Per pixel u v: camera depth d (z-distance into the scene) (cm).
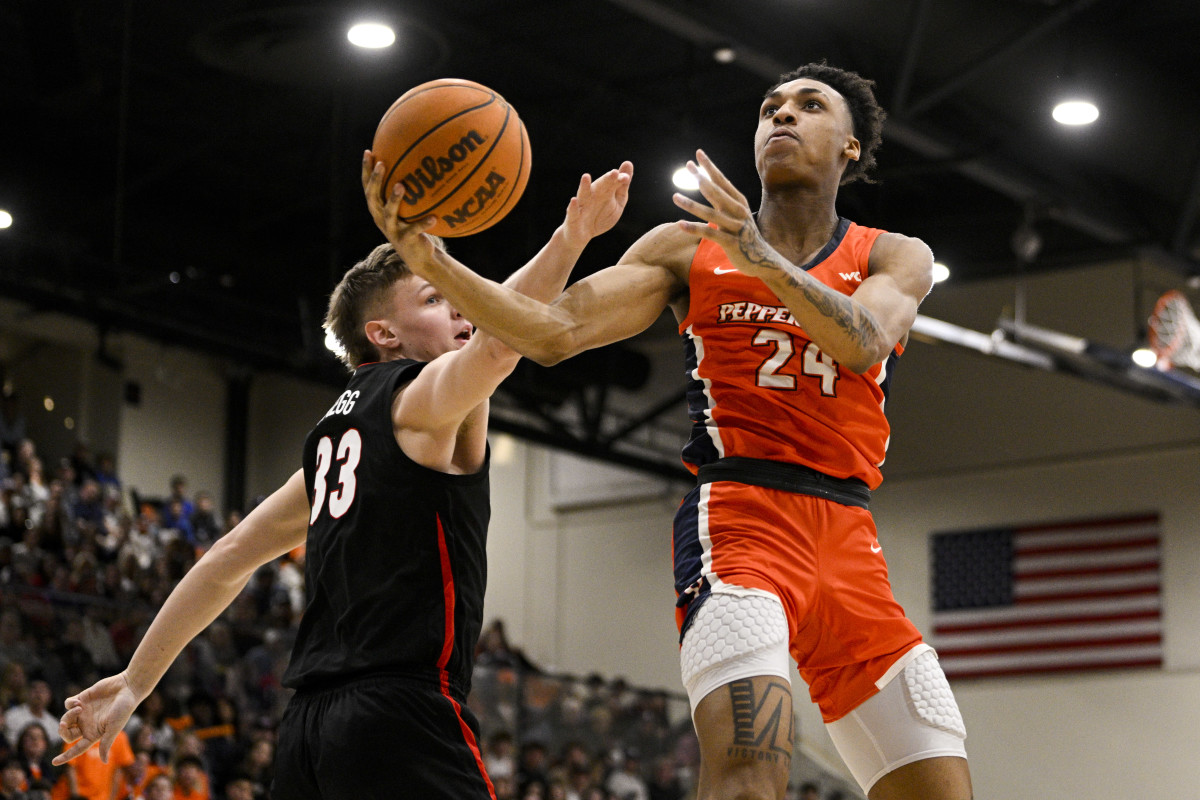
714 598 313
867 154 369
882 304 318
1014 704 2052
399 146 296
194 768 1159
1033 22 1234
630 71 1692
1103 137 1481
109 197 1909
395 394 352
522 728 1550
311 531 360
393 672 337
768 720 296
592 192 319
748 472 327
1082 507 2052
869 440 337
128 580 1681
